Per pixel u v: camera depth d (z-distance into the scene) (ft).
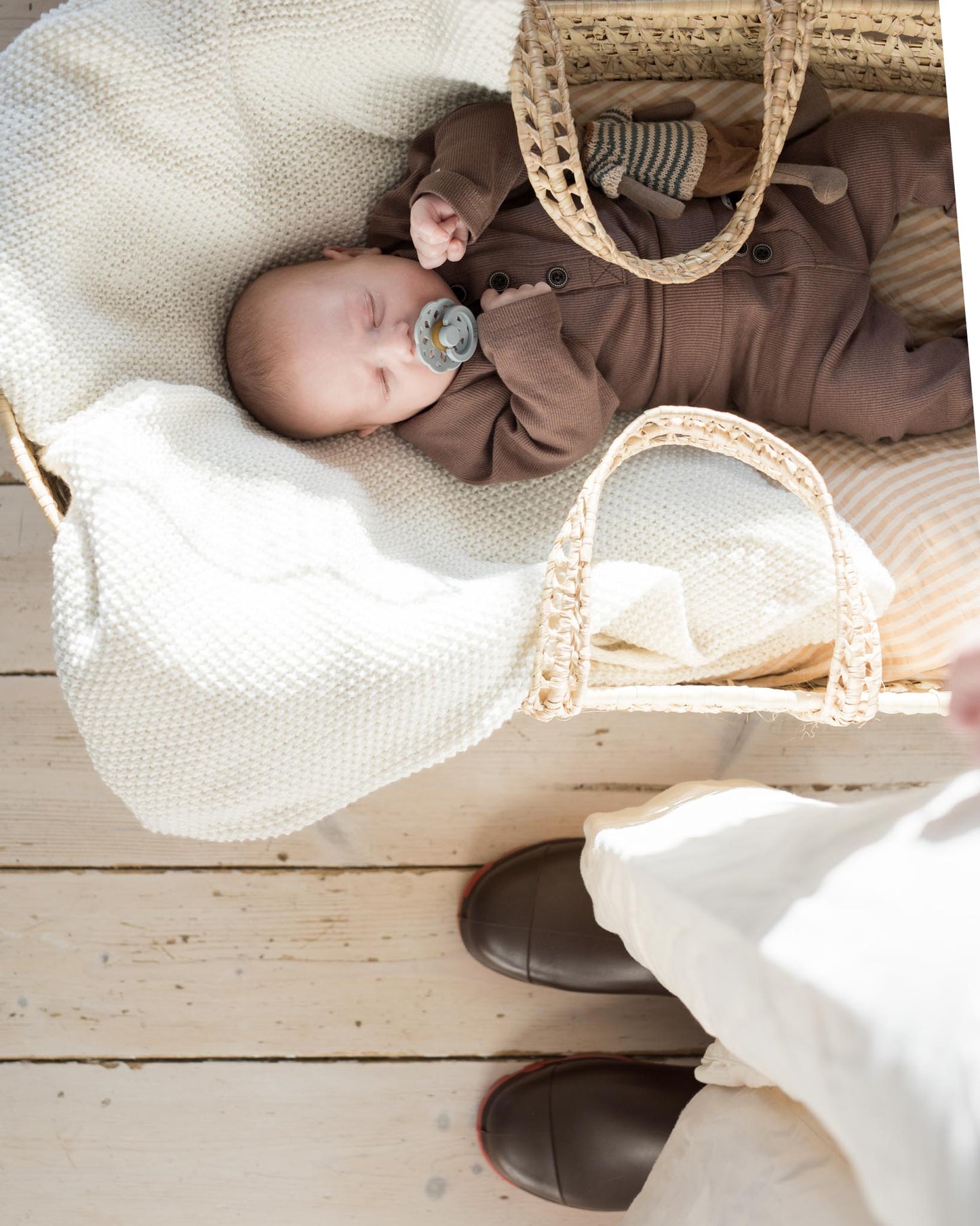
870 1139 1.48
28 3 4.17
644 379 3.82
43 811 4.31
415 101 3.51
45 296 3.19
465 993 4.32
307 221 3.71
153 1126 4.25
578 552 2.83
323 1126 4.26
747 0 3.20
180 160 3.34
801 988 1.71
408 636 3.14
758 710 2.96
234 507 3.30
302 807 3.22
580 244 3.08
